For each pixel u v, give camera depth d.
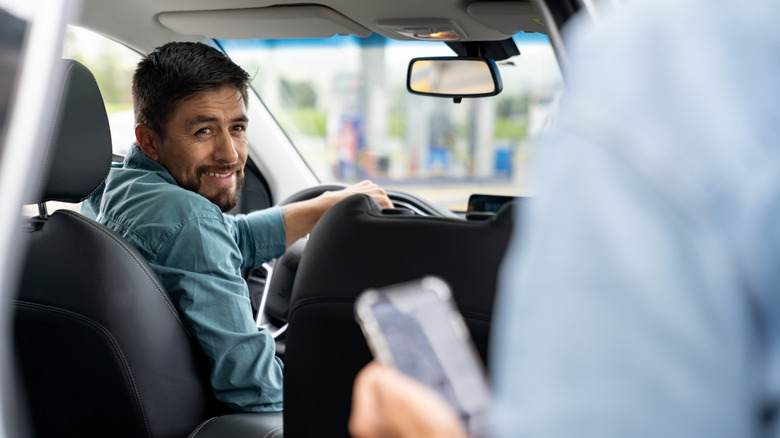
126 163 1.67
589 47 0.44
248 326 1.52
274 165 2.62
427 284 0.53
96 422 1.37
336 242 1.16
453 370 0.50
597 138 0.39
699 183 0.37
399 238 1.12
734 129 0.38
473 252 1.08
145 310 1.33
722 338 0.37
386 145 12.61
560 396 0.38
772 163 0.37
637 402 0.36
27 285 1.28
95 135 1.34
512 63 2.16
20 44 0.61
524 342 0.40
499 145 12.32
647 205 0.38
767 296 0.37
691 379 0.36
